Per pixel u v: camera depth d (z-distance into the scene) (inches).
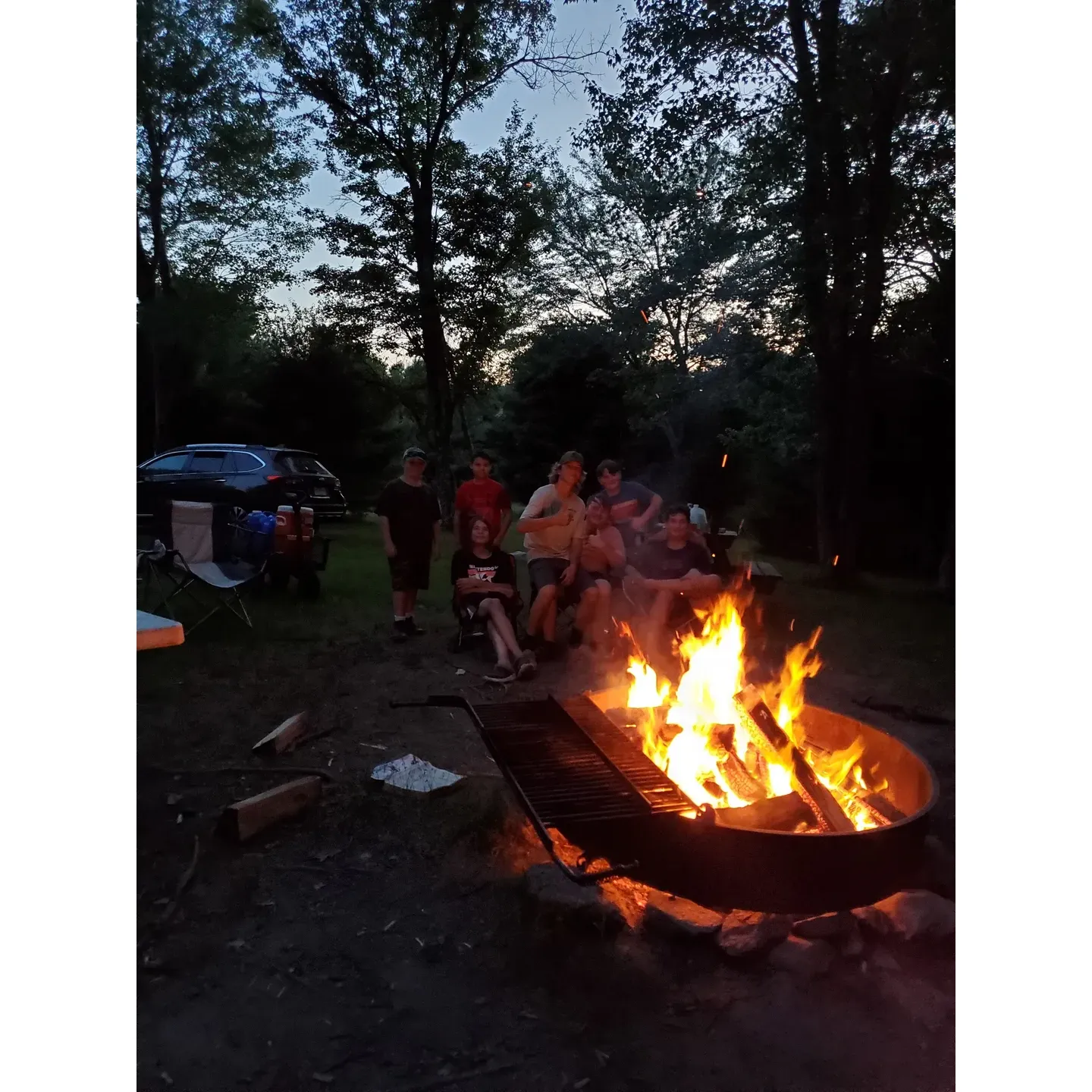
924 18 330.0
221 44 684.1
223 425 797.9
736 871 89.4
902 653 237.8
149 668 201.8
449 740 159.0
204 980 88.1
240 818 116.0
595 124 452.1
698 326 579.8
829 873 87.0
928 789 97.1
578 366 764.0
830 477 402.6
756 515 576.4
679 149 440.5
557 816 91.3
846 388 402.3
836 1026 81.4
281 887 106.1
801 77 389.4
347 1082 75.0
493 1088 74.4
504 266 697.6
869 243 386.0
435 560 248.4
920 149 386.6
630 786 97.7
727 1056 77.8
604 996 85.7
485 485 227.1
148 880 106.2
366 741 157.6
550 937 94.6
